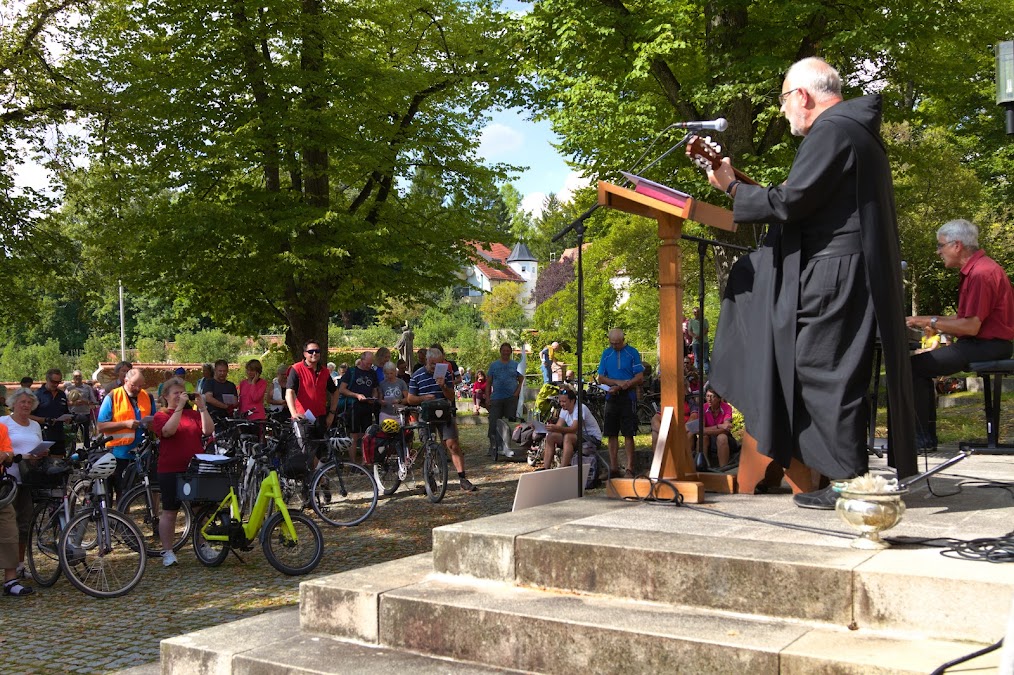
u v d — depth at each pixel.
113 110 16.48
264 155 15.43
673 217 4.66
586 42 14.55
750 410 4.19
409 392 12.44
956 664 2.67
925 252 24.58
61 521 8.41
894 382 3.86
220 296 18.45
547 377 17.95
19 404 8.45
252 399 13.52
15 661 6.16
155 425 8.98
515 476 13.92
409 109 17.59
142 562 8.19
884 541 3.47
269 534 8.45
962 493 4.57
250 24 15.35
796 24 14.18
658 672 3.09
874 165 3.88
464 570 4.01
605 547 3.62
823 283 3.95
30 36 17.08
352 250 16.06
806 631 3.08
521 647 3.42
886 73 15.60
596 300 32.28
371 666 3.57
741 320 4.32
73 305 72.50
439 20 18.00
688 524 3.96
